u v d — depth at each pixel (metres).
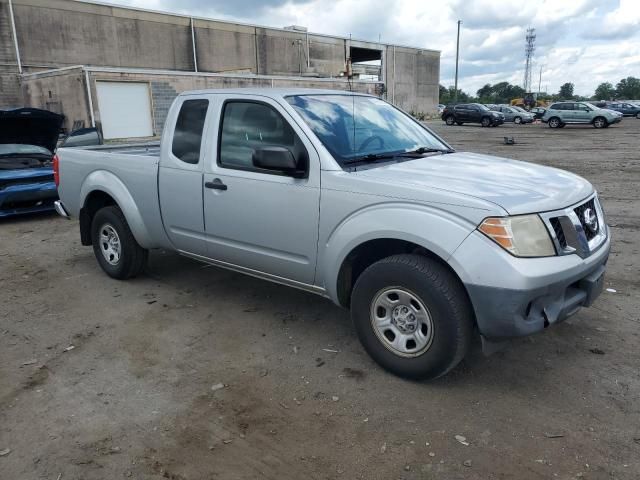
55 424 3.17
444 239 3.16
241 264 4.46
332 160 3.74
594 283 3.40
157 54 37.06
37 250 7.05
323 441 2.99
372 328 3.63
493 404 3.29
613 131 30.08
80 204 5.81
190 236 4.75
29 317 4.76
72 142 8.92
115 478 2.72
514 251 3.04
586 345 4.02
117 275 5.59
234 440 3.01
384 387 3.51
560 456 2.81
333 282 3.76
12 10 29.08
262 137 4.12
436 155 4.36
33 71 30.38
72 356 4.02
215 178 4.36
